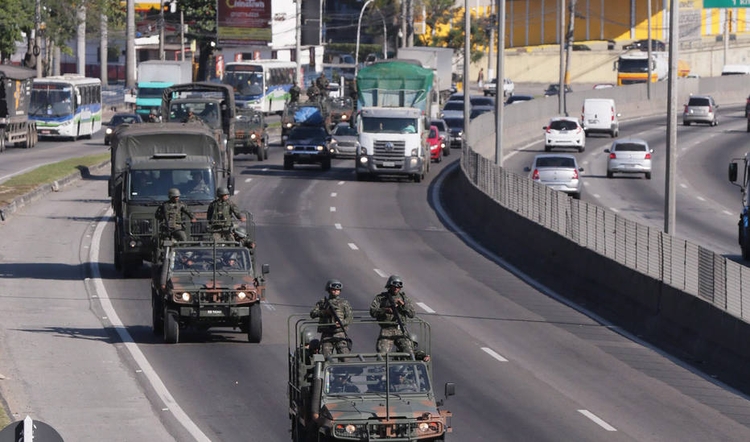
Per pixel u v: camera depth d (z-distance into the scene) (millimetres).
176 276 78812
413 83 195625
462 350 78812
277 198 165125
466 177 157125
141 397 64812
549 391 68062
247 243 82688
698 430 60094
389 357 50750
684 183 199250
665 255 86188
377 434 46562
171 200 90188
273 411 62094
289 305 92875
